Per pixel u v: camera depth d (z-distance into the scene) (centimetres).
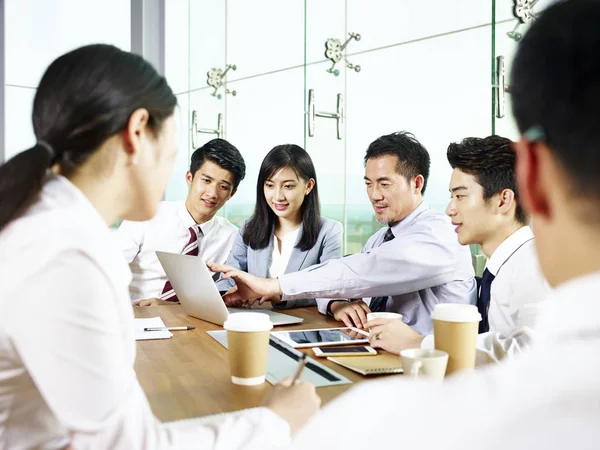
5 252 80
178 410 109
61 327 78
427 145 297
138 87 92
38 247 80
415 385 37
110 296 83
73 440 80
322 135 308
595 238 38
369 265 197
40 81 93
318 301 211
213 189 307
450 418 32
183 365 138
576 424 30
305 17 299
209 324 186
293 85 359
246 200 391
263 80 375
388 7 306
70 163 90
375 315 157
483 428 31
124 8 454
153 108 94
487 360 129
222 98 397
